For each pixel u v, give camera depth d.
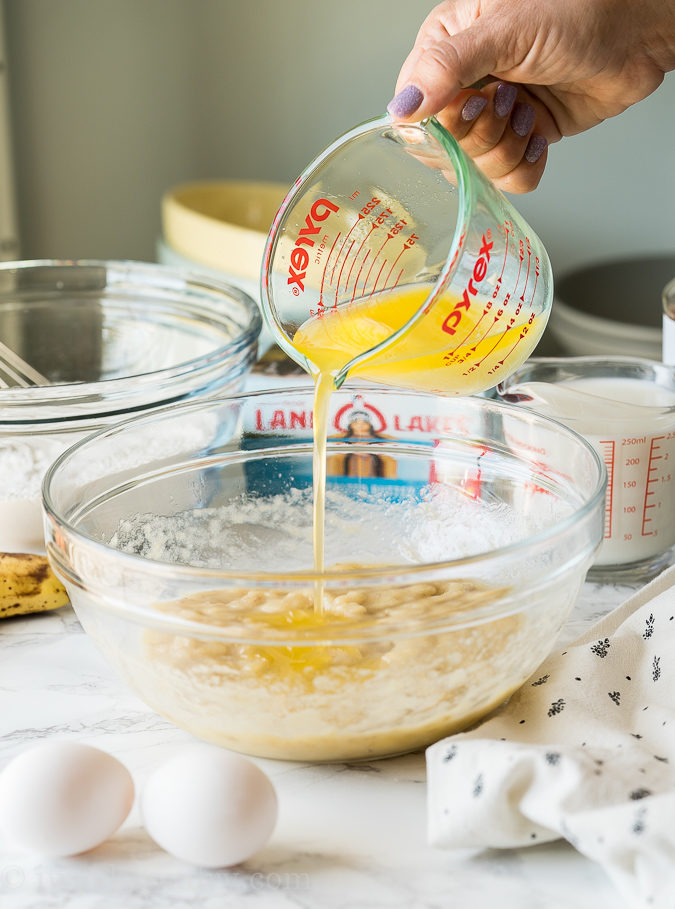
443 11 1.05
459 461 0.90
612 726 0.71
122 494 0.87
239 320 1.17
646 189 2.15
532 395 0.96
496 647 0.69
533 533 0.86
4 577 0.91
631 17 0.97
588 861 0.64
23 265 1.26
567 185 2.18
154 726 0.79
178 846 0.62
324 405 0.80
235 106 2.25
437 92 0.87
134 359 1.28
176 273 1.23
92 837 0.64
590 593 0.97
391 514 0.93
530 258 0.78
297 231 0.81
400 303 0.78
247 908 0.61
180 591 0.66
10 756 0.75
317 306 0.82
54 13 2.14
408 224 0.79
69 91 2.20
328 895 0.62
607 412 0.94
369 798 0.70
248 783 0.62
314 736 0.69
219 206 2.04
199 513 0.92
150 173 2.29
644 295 2.08
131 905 0.62
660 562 1.00
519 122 1.00
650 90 1.06
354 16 2.15
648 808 0.59
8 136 2.13
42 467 0.98
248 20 2.18
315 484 0.82
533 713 0.74
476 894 0.62
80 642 0.91
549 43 0.94
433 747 0.66
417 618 0.66
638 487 0.94
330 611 0.71
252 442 0.92
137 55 2.20
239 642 0.66
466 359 0.75
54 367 1.29
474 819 0.62
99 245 2.33
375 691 0.67
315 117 2.25
